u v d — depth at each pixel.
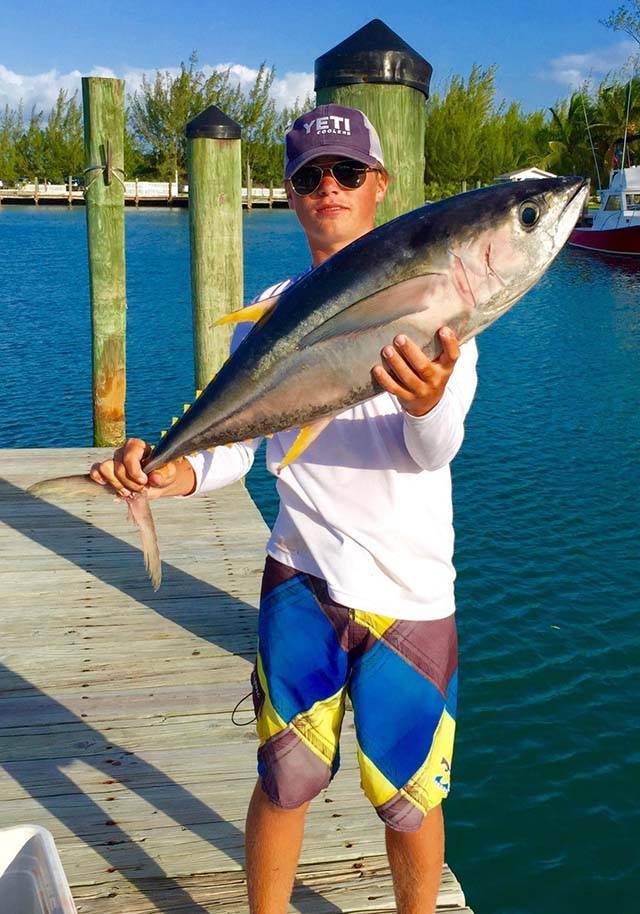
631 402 16.17
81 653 4.41
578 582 8.34
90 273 8.80
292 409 2.03
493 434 13.89
